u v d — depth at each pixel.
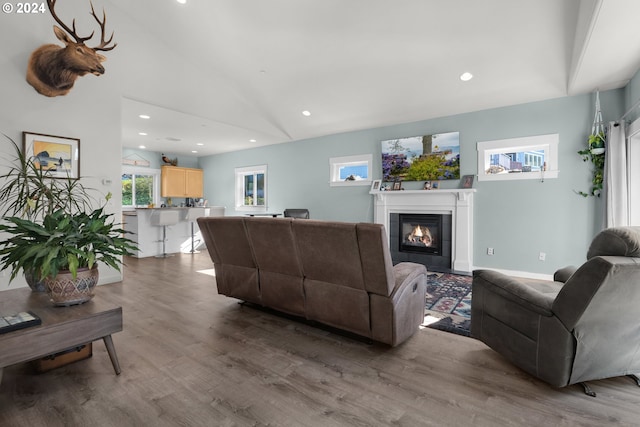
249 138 6.80
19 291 2.26
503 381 1.89
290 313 2.79
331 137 6.50
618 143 3.64
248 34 3.93
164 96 4.59
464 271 4.88
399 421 1.54
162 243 6.56
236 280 3.08
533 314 1.84
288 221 2.43
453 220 5.05
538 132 4.43
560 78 3.89
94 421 1.52
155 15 3.93
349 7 3.30
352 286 2.34
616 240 1.63
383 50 3.87
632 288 1.58
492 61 3.76
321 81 4.74
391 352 2.27
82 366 2.04
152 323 2.78
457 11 3.14
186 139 6.91
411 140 5.43
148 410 1.61
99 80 3.92
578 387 1.83
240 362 2.11
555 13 3.01
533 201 4.48
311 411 1.61
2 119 3.25
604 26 2.57
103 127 3.96
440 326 2.73
